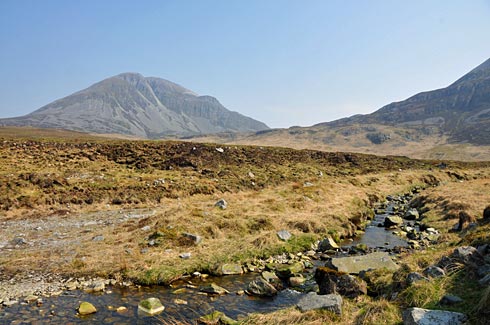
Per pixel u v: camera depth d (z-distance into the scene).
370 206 32.97
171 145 50.41
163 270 14.30
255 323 9.23
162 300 12.02
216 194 33.09
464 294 8.80
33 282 13.23
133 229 20.03
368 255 14.21
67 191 28.89
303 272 15.18
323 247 18.72
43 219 23.06
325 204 27.27
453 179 56.72
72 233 19.77
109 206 27.36
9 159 36.12
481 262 10.42
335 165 59.19
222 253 16.53
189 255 15.94
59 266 14.70
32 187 28.58
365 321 8.45
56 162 38.16
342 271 12.51
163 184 33.53
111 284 13.39
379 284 11.40
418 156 190.62
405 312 7.98
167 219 20.02
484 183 39.78
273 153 58.12
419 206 32.28
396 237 21.80
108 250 16.44
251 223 20.58
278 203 25.94
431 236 20.62
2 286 12.74
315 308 9.34
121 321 10.34
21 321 10.16
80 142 48.31
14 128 158.25
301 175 46.47
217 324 9.97
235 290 13.08
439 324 7.09
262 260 16.67
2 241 18.06
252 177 41.50
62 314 10.73
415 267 11.73
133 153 45.69
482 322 7.11
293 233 19.94
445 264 11.05
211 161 46.81
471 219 19.97
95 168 37.94
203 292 12.81
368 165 62.59
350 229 22.36
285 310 9.78
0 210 24.19
